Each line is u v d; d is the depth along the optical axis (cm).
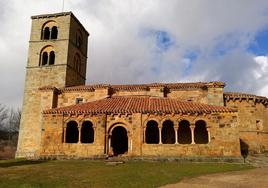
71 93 3838
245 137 3356
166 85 3634
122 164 2442
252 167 2231
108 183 1562
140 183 1556
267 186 1431
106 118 2977
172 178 1717
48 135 3036
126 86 3759
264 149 3419
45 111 3116
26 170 2120
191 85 3556
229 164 2480
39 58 4366
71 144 2961
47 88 3809
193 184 1526
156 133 3253
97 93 3706
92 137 3438
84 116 3022
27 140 3959
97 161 2716
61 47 4319
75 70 4588
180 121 2912
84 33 5075
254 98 3469
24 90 4247
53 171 2050
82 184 1542
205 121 2836
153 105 3109
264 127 3497
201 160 2692
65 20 4434
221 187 1438
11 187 1470
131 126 2908
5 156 5425
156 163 2542
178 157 2734
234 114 2825
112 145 3325
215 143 2764
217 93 3394
